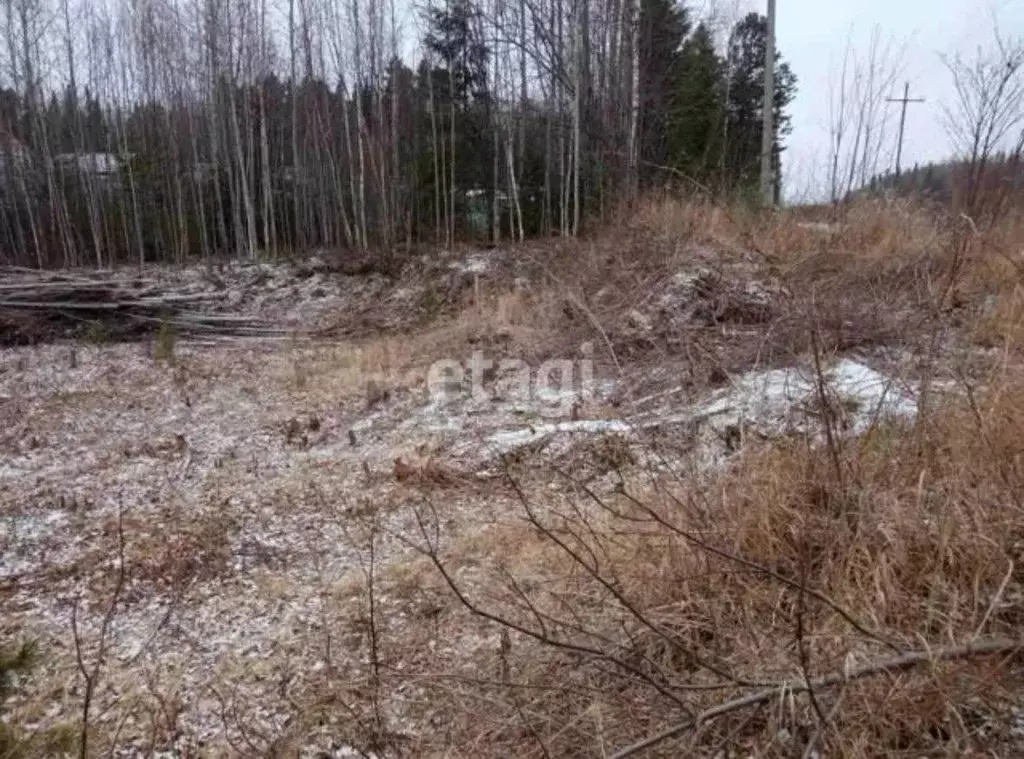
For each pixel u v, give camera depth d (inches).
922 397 111.9
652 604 93.5
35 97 724.0
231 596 130.7
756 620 86.1
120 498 177.9
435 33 679.7
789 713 68.6
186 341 386.3
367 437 214.7
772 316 183.2
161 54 736.3
